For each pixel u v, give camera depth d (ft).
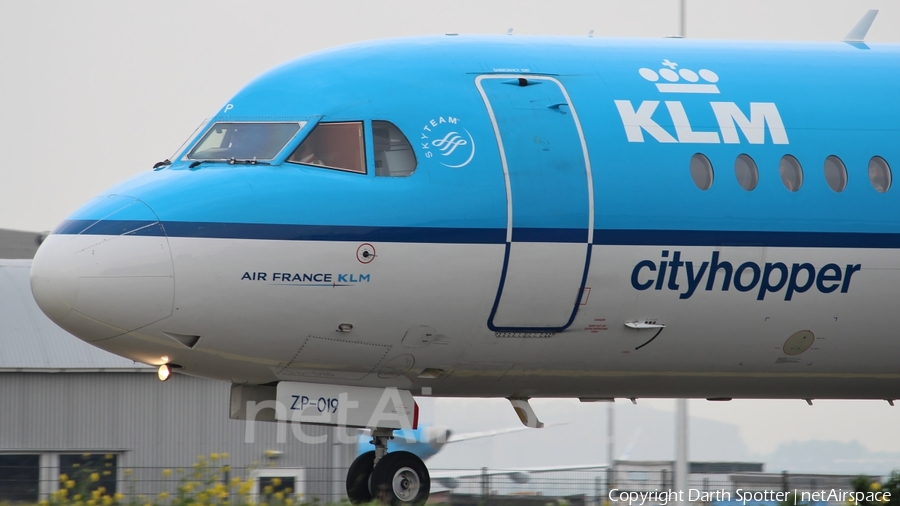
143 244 140.97
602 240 150.71
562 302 151.43
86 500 148.46
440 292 147.02
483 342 152.46
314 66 159.12
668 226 153.07
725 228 155.22
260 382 157.48
